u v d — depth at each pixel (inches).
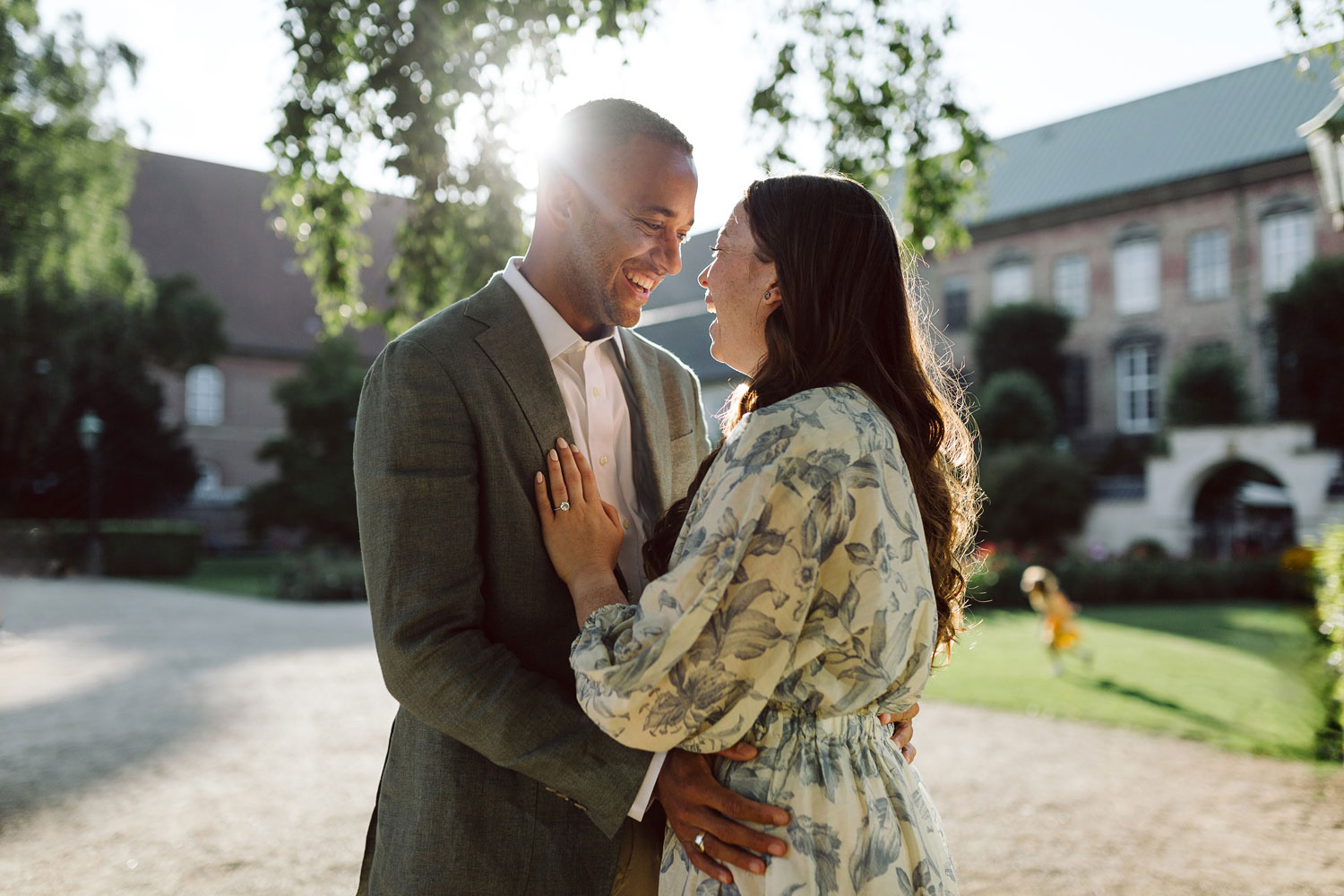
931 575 66.2
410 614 65.1
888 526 57.2
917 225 258.2
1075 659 442.0
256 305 1754.4
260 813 207.6
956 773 241.4
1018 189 1316.4
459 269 241.8
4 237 750.5
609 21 208.7
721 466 57.6
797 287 61.8
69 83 751.7
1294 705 315.6
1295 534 940.0
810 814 56.6
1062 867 173.2
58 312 930.7
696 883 59.2
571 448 71.9
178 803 214.5
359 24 223.0
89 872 172.7
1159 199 1170.0
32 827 197.9
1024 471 1015.6
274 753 259.9
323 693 346.3
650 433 81.4
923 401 65.1
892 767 61.5
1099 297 1211.2
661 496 81.0
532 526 70.6
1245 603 792.3
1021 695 349.1
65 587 877.2
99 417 1259.2
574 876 69.4
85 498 1279.5
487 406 69.9
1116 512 1024.9
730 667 54.3
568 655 71.1
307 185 241.1
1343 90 186.7
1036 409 1107.3
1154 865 174.2
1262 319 1094.4
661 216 71.9
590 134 72.2
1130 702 333.1
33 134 755.4
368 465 68.0
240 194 1813.5
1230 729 288.8
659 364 87.7
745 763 58.5
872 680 56.6
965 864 175.5
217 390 1701.5
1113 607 760.3
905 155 245.9
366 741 273.0
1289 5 173.0
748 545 54.7
